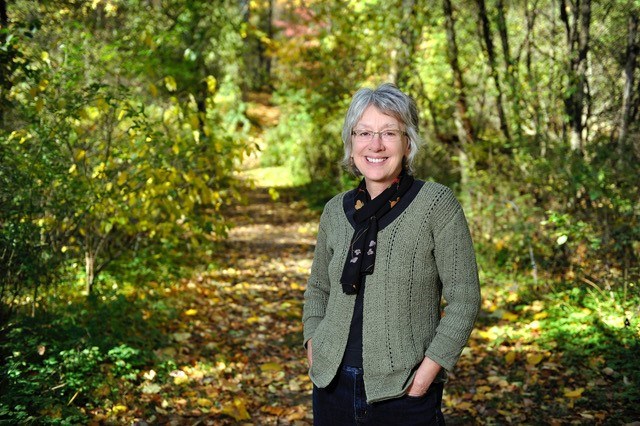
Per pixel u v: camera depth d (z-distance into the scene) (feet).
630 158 19.10
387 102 6.98
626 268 17.28
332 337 7.00
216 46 39.01
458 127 28.50
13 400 10.91
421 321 6.76
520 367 14.80
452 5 30.04
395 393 6.64
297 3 39.06
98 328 15.17
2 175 12.71
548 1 28.37
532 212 21.57
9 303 14.32
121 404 12.80
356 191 7.35
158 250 25.00
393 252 6.73
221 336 18.17
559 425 11.84
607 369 13.73
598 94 25.88
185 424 12.53
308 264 28.71
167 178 17.12
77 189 15.87
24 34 15.94
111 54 18.98
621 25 24.70
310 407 13.78
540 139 23.24
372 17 31.17
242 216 42.47
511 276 20.94
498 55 27.25
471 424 12.42
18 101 16.30
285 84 45.98
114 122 17.81
